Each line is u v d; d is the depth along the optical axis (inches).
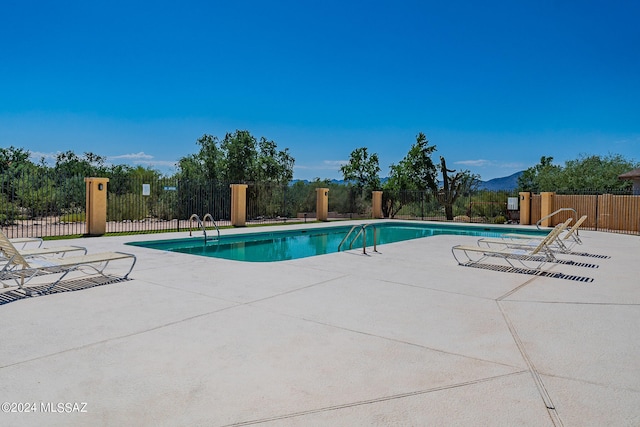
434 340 163.2
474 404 113.7
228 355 145.2
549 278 287.1
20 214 703.1
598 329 178.5
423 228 811.4
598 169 1218.0
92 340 157.2
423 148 1104.2
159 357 142.4
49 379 124.7
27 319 181.3
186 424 102.0
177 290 237.5
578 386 125.1
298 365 138.0
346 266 321.4
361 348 153.9
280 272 294.0
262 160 1035.9
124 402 112.0
